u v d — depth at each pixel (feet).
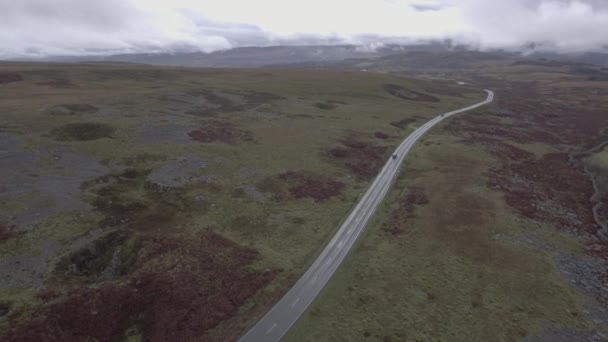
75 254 173.58
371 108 540.93
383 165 330.34
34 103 358.64
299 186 273.95
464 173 314.96
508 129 496.64
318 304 159.22
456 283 175.42
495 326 150.20
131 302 149.28
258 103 491.31
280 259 189.06
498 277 180.75
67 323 135.95
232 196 248.11
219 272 173.68
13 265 160.56
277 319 150.20
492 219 236.43
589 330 149.89
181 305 151.74
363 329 146.92
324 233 216.74
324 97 577.84
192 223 213.05
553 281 179.01
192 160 289.74
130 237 191.93
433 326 149.48
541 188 297.33
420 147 383.04
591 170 357.41
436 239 212.64
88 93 429.79
